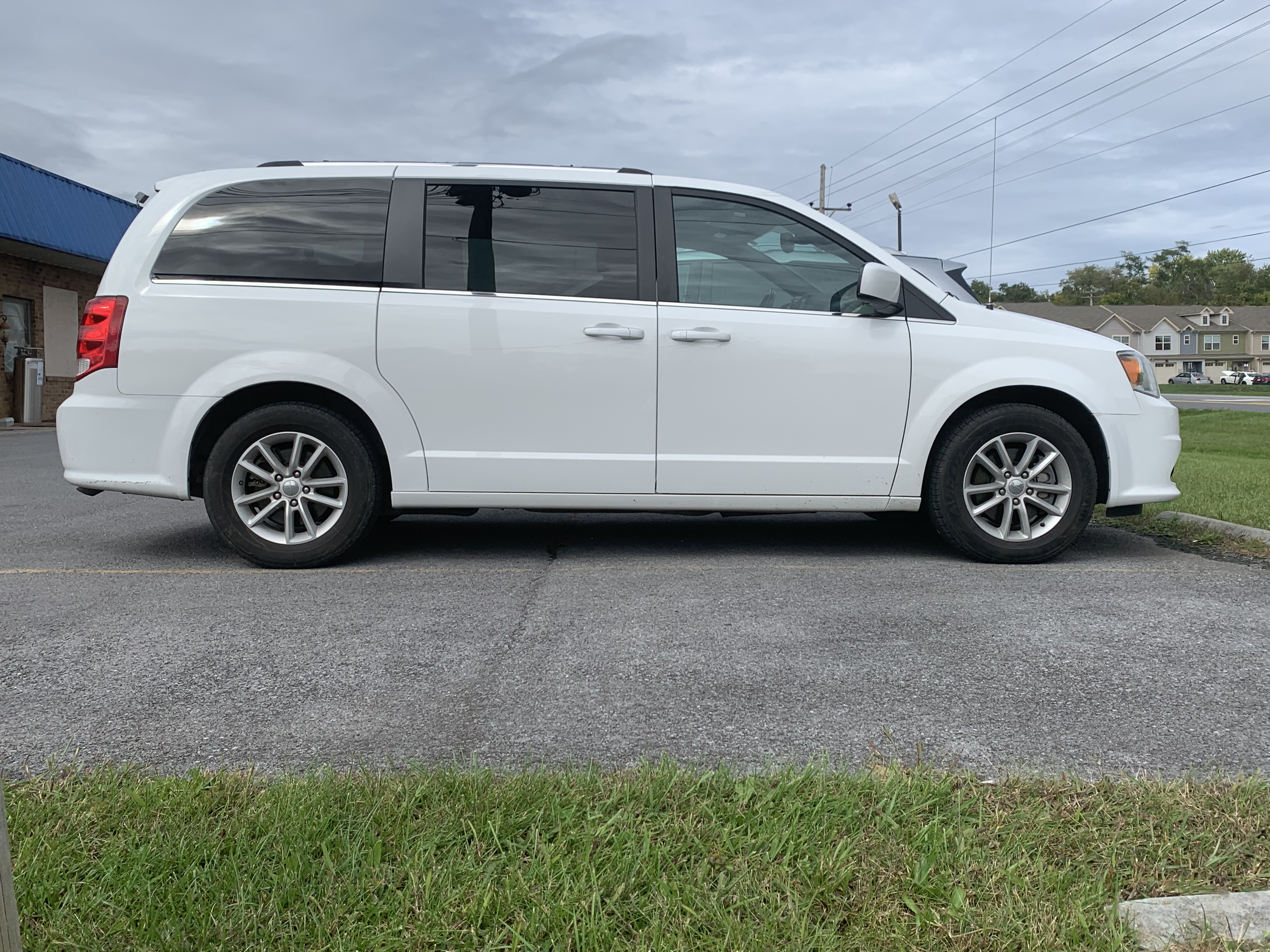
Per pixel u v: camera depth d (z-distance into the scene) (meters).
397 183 4.66
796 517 6.29
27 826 1.92
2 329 15.68
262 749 2.47
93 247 16.61
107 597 4.01
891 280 4.46
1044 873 1.77
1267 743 2.51
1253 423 24.20
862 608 3.84
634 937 1.60
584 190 4.70
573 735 2.56
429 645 3.35
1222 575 4.50
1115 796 2.11
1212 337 110.44
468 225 4.63
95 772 2.24
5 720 2.67
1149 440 4.80
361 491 4.56
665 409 4.58
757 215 4.75
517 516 6.25
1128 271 135.38
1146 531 5.76
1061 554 5.01
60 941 1.57
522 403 4.55
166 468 4.48
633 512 6.47
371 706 2.78
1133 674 3.05
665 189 4.73
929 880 1.74
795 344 4.62
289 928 1.61
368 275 4.56
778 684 2.95
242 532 4.54
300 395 4.61
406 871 1.76
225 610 3.81
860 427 4.66
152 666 3.13
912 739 2.53
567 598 4.00
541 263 4.62
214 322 4.47
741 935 1.58
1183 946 1.58
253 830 1.90
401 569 4.60
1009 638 3.42
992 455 4.78
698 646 3.33
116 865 1.77
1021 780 2.19
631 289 4.62
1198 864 1.83
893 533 5.67
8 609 3.81
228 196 4.64
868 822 1.96
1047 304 111.50
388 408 4.51
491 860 1.80
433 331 4.51
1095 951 1.57
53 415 17.09
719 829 1.92
